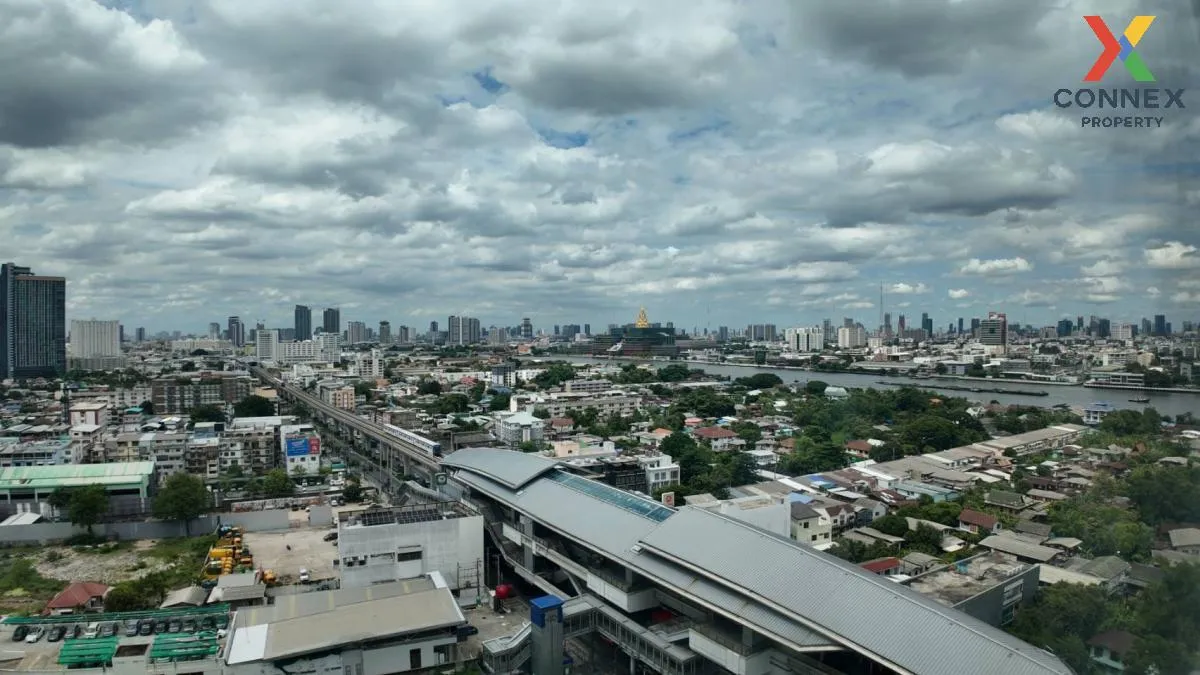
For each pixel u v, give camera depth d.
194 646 68.25
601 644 78.12
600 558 81.31
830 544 104.31
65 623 77.31
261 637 67.56
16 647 74.12
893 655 50.44
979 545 100.31
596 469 130.38
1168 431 113.81
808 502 118.19
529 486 97.25
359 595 76.62
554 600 70.56
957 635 50.31
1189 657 56.81
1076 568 86.38
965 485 136.38
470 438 176.75
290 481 150.12
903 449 172.88
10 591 94.94
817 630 54.62
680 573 67.12
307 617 71.00
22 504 128.50
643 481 130.00
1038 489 132.75
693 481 140.50
